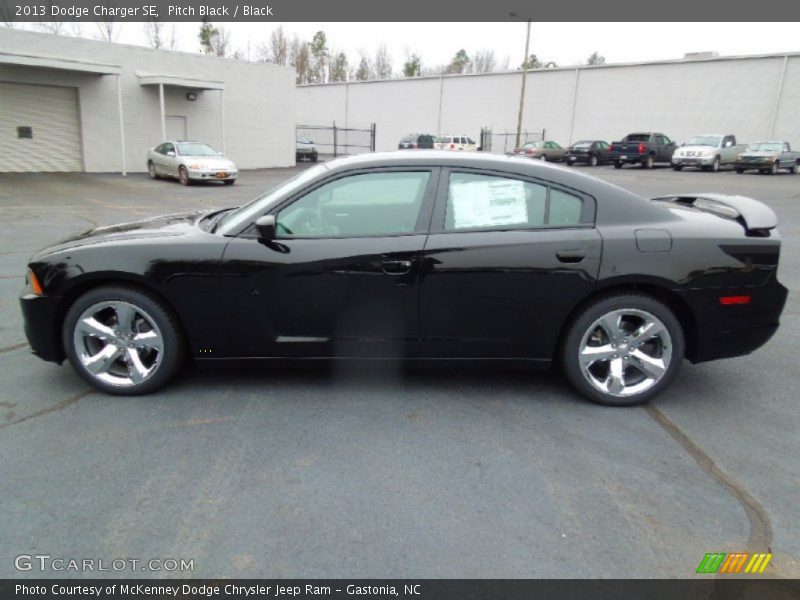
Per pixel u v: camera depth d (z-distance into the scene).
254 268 3.50
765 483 2.89
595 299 3.58
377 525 2.54
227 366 3.73
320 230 3.58
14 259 7.63
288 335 3.62
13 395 3.71
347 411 3.57
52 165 21.53
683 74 35.31
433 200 3.57
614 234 3.50
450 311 3.55
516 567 2.30
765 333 3.67
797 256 8.81
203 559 2.32
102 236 3.78
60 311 3.63
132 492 2.73
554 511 2.65
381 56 75.75
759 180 24.44
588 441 3.27
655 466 3.03
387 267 3.48
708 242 3.51
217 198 15.79
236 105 27.36
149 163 21.12
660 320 3.57
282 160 30.06
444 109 46.34
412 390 3.88
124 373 3.74
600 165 34.88
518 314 3.56
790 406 3.75
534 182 3.59
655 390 3.66
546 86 41.03
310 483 2.83
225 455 3.06
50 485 2.77
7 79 19.84
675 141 36.31
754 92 33.03
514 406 3.68
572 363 3.64
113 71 21.03
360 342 3.62
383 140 50.09
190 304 3.56
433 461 3.04
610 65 38.00
